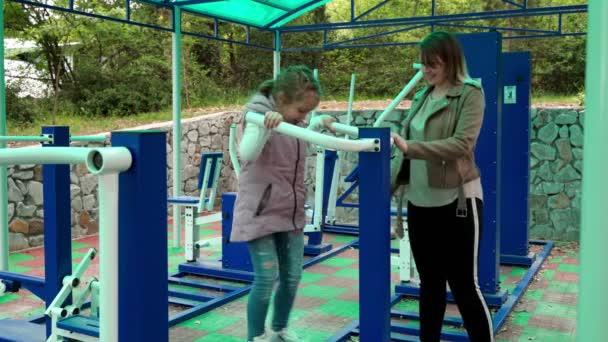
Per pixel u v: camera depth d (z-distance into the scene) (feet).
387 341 6.23
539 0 41.88
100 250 4.23
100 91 37.11
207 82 42.93
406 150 7.17
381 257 6.06
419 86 42.88
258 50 47.03
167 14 40.96
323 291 13.83
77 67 38.19
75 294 12.21
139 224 4.37
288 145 8.29
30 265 16.20
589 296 3.40
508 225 16.37
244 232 8.19
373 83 44.52
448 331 10.57
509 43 42.39
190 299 13.16
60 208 8.58
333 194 18.56
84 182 20.12
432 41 7.89
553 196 20.12
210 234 21.29
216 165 14.67
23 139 9.37
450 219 7.87
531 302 12.93
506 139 16.19
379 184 6.00
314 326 11.32
